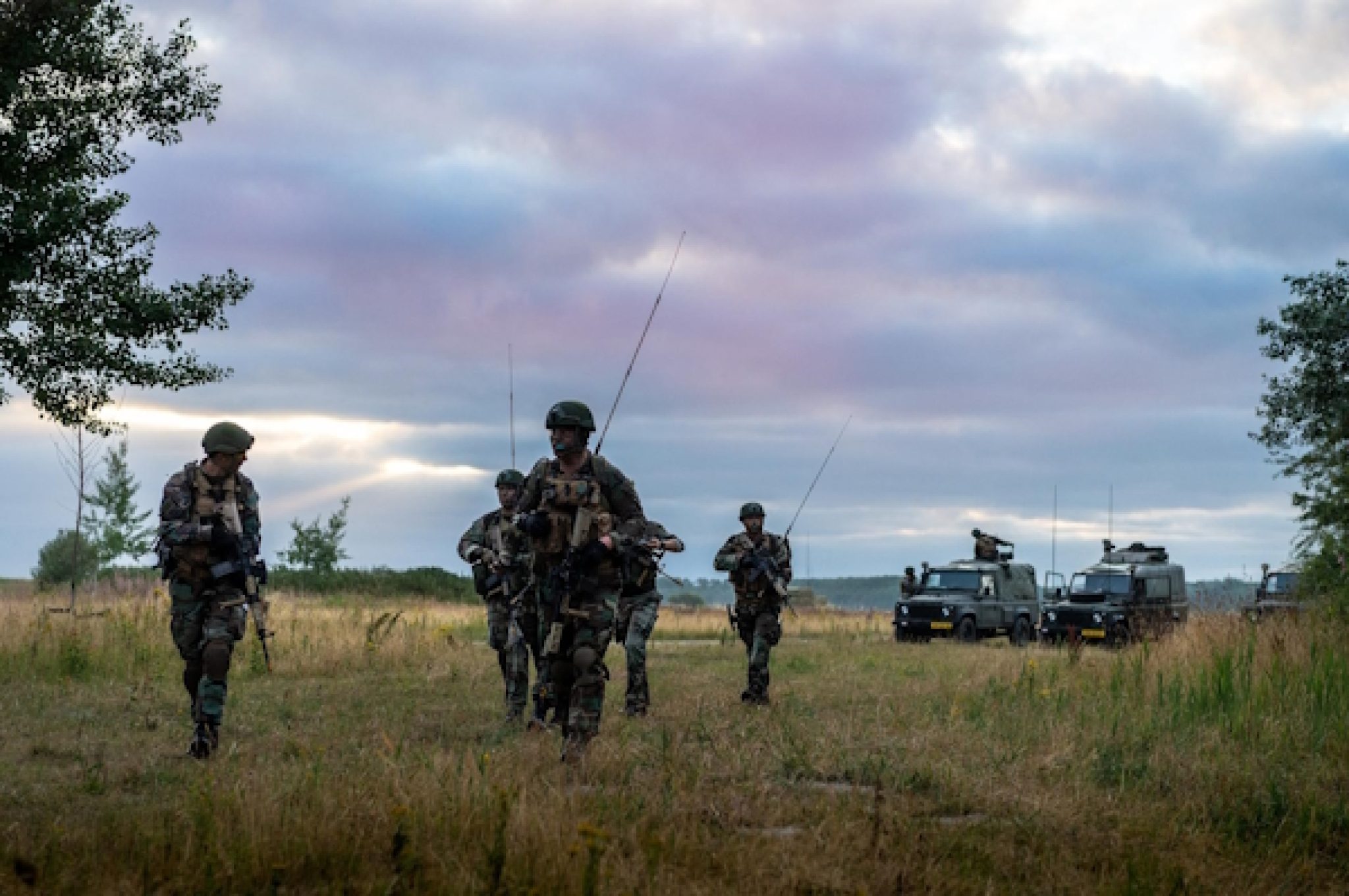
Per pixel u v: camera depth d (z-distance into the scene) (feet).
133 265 63.82
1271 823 20.57
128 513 122.42
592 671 24.09
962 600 99.09
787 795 21.74
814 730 30.01
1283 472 48.88
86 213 61.46
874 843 17.69
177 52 64.18
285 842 16.15
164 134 64.75
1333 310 67.82
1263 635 41.27
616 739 27.73
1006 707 34.83
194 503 27.25
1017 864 17.81
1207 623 45.55
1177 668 38.99
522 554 33.32
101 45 62.34
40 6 59.41
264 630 27.71
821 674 52.85
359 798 18.52
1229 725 30.37
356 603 110.93
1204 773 24.63
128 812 18.85
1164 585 99.14
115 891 14.62
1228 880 17.38
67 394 62.90
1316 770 25.29
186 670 27.45
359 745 27.76
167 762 25.49
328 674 48.08
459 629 82.43
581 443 24.70
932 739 28.14
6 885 14.38
